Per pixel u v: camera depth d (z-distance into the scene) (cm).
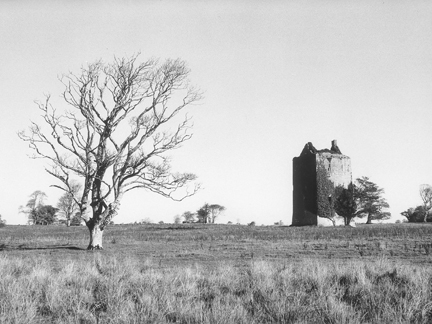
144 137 3186
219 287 1184
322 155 7506
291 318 862
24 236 5153
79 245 3659
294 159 7969
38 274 1290
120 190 3167
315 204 7369
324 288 1107
